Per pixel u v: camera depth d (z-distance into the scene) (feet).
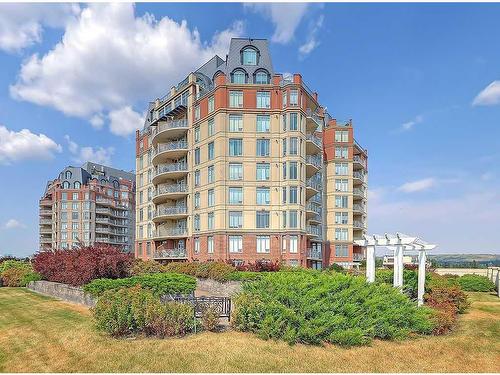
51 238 317.83
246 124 136.67
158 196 157.99
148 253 183.73
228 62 143.95
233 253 131.64
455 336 43.93
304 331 37.19
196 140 150.10
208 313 41.32
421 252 60.13
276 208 133.39
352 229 189.67
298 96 136.36
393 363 34.14
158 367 30.78
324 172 194.29
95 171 339.57
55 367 31.01
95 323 40.91
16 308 59.36
